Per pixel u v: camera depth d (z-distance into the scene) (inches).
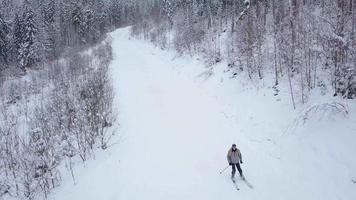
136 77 1378.0
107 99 914.7
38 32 2285.9
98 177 578.2
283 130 647.1
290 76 803.4
